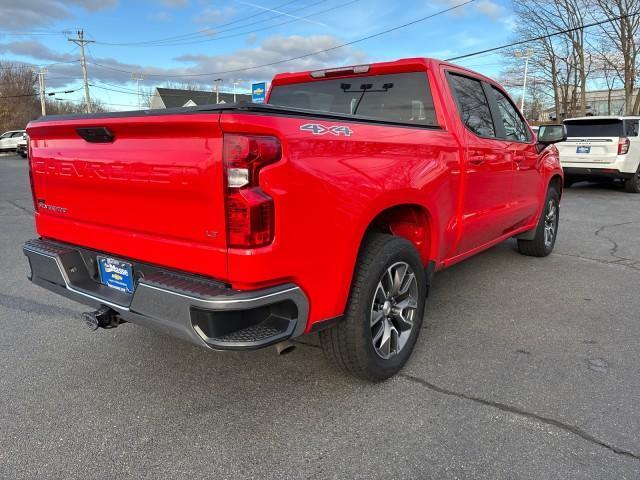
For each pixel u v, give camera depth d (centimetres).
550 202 584
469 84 403
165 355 342
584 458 233
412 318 319
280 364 328
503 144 427
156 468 230
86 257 292
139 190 244
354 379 308
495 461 232
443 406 277
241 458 237
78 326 393
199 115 209
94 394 293
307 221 229
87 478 224
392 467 229
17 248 655
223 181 209
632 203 1084
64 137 284
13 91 6184
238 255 212
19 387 301
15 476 224
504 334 375
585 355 339
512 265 566
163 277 237
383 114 385
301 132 225
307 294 238
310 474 226
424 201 312
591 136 1237
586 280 510
